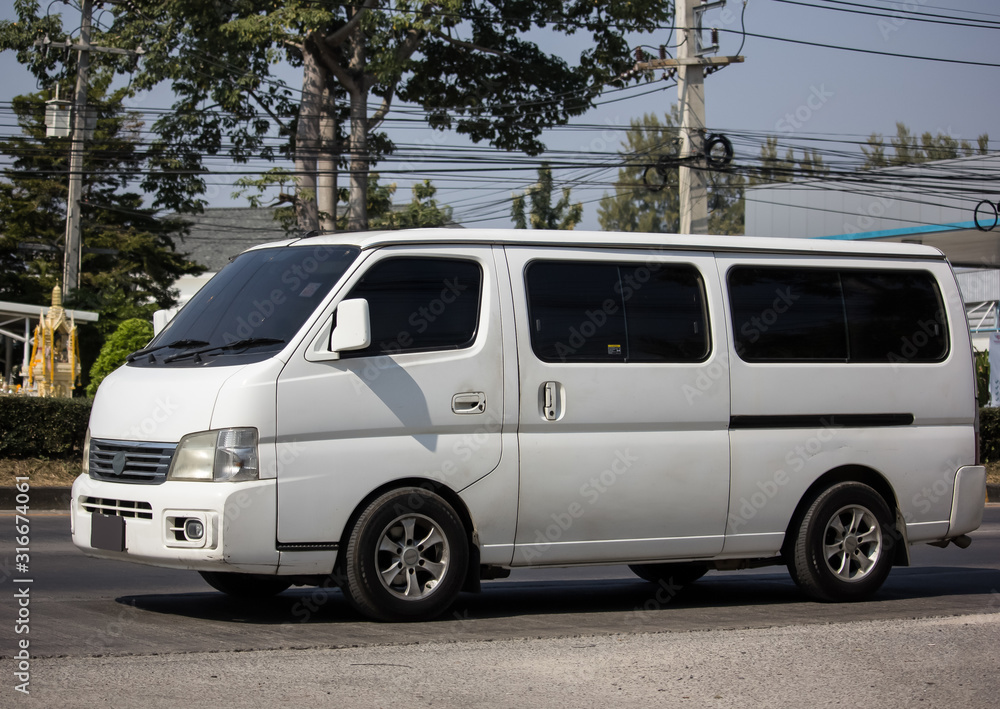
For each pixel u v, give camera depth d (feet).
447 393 21.43
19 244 123.54
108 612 21.99
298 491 20.10
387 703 15.29
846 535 25.23
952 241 109.40
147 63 86.74
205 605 23.20
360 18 80.33
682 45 63.82
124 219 127.54
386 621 21.04
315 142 87.10
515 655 18.29
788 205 118.01
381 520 20.72
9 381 99.04
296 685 16.08
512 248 22.68
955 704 16.08
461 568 21.42
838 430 25.13
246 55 88.33
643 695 16.06
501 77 95.14
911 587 28.60
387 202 127.03
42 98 121.70
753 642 19.63
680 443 23.36
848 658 18.62
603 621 22.15
